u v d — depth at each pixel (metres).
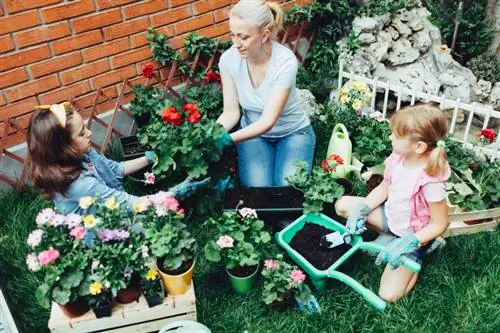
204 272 2.67
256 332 2.37
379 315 2.40
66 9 3.17
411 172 2.38
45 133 2.24
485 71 4.94
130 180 3.22
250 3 2.60
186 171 2.87
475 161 3.32
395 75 4.41
